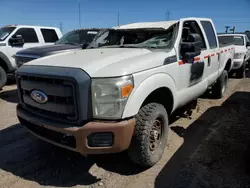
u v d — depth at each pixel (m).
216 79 5.75
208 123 4.71
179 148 3.69
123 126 2.55
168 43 3.66
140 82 2.77
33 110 3.00
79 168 3.24
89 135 2.54
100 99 2.55
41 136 2.98
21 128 4.57
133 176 3.04
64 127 2.60
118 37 4.48
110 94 2.54
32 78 2.86
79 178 3.02
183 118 4.95
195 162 3.29
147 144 2.92
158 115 3.04
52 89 2.66
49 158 3.49
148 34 4.15
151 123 2.91
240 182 2.85
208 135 4.15
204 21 4.88
